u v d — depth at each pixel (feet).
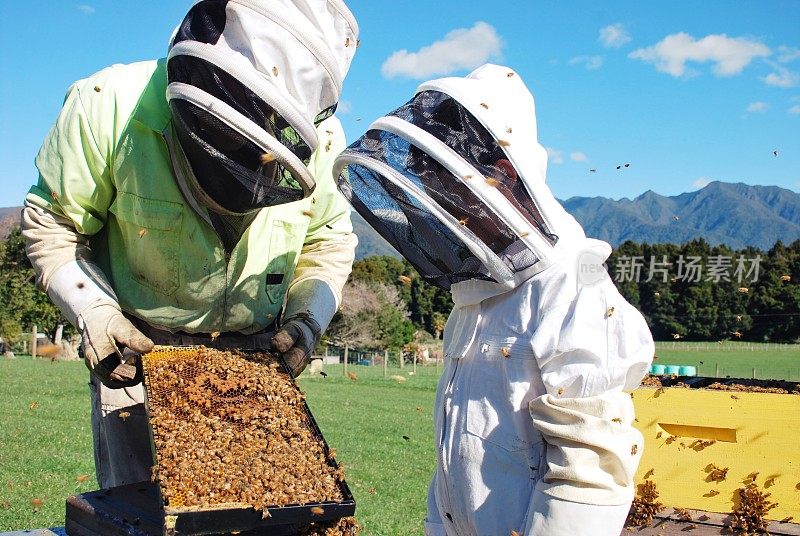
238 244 11.67
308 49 9.29
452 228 7.61
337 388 70.79
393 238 8.72
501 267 7.79
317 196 13.02
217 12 9.13
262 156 9.14
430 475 29.81
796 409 10.07
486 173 7.61
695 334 120.26
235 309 12.06
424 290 150.10
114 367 10.22
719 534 10.43
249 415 9.21
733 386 12.03
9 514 18.85
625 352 7.39
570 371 7.41
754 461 10.29
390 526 21.33
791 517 10.07
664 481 10.75
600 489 7.30
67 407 40.04
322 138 12.75
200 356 10.32
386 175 7.79
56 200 11.44
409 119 7.98
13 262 79.77
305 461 8.59
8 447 27.32
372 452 34.24
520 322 7.93
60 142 11.20
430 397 66.33
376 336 117.08
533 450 7.84
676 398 10.72
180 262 11.39
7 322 94.12
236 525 7.45
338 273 13.30
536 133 8.38
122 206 11.17
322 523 8.17
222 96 9.08
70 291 10.89
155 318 11.86
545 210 7.82
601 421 7.22
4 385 49.01
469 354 8.50
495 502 7.88
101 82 11.17
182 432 8.57
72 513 9.28
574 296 7.66
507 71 8.67
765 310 117.91
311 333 11.73
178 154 10.70
